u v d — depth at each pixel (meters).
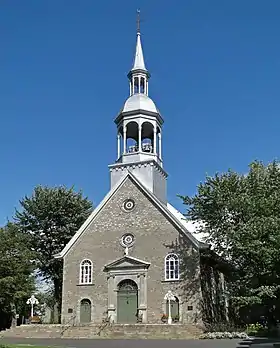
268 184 40.88
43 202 57.06
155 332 36.50
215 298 43.62
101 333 37.75
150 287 41.69
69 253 45.44
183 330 36.19
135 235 43.66
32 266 49.59
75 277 44.53
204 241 42.53
